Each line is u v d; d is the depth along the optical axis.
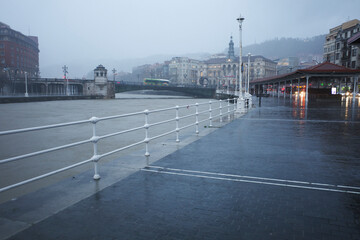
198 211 4.07
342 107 27.92
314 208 4.18
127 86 115.75
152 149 8.52
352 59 75.31
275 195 4.69
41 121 34.53
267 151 8.20
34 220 3.79
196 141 9.93
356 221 3.77
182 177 5.69
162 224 3.68
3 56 128.88
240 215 3.94
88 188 5.02
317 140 10.03
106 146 15.90
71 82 104.75
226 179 5.55
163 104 75.00
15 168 11.38
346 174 5.89
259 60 178.25
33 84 111.25
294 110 24.67
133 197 4.60
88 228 3.58
